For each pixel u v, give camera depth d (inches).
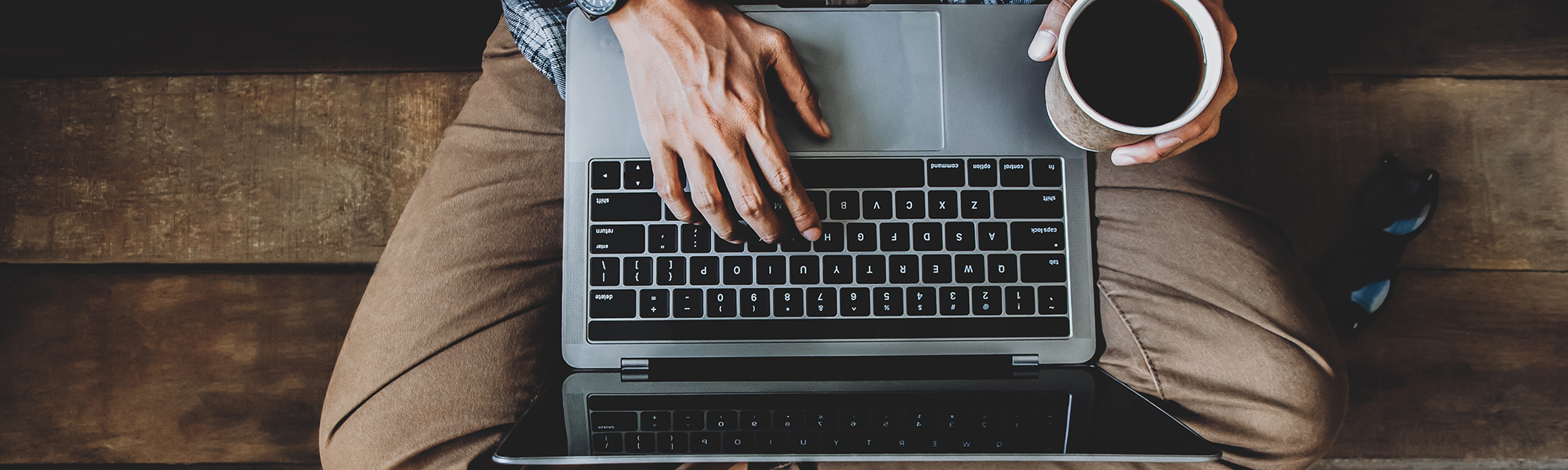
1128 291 22.3
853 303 20.1
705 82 19.3
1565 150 31.2
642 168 20.0
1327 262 30.5
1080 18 16.7
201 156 31.2
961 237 20.3
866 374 20.3
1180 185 22.7
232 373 30.5
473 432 20.8
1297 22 32.0
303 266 31.1
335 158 31.5
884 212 20.2
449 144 23.9
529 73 24.3
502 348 21.5
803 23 20.6
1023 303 20.3
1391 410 30.4
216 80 31.5
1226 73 17.5
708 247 20.0
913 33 20.6
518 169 23.2
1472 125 31.5
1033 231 20.3
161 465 30.2
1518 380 30.4
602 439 18.1
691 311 20.0
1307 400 20.7
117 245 30.8
